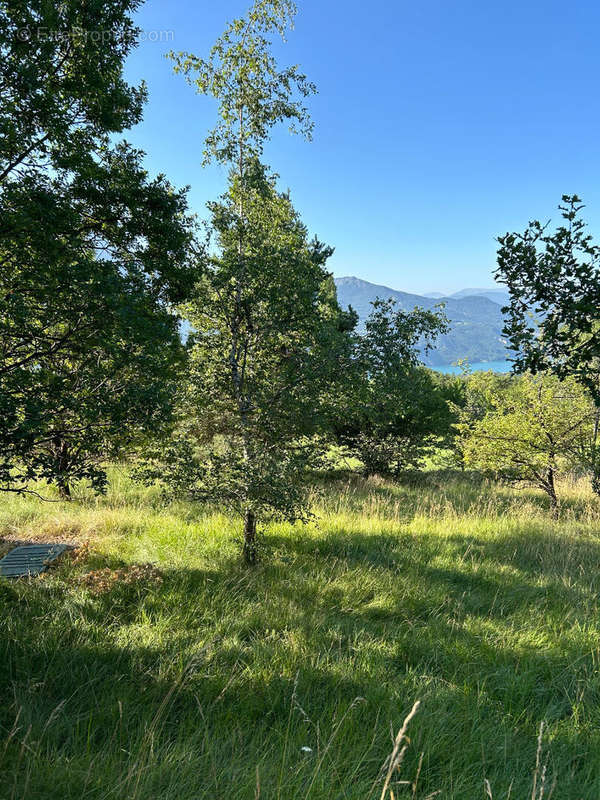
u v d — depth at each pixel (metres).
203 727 3.28
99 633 4.57
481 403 15.48
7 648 4.05
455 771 2.98
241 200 7.14
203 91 7.16
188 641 4.50
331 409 7.14
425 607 5.69
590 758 3.16
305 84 7.23
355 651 4.53
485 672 4.26
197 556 6.99
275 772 2.80
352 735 3.25
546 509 12.46
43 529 8.48
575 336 3.45
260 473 6.32
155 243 5.46
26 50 4.20
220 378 7.06
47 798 2.49
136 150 5.45
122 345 4.91
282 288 6.87
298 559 7.11
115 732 3.12
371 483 14.51
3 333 4.55
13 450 4.27
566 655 4.56
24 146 4.52
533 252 3.36
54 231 4.43
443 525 9.54
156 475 6.55
